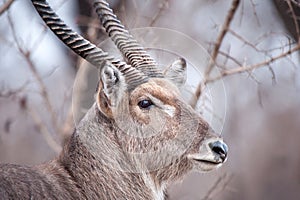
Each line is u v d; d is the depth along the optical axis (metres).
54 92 15.10
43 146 18.41
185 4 16.83
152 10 14.70
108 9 10.86
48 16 10.13
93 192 10.02
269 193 22.70
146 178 10.25
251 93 20.38
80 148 10.16
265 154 23.19
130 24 13.55
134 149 10.12
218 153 10.08
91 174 10.09
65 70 15.59
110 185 10.11
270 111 23.06
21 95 14.05
